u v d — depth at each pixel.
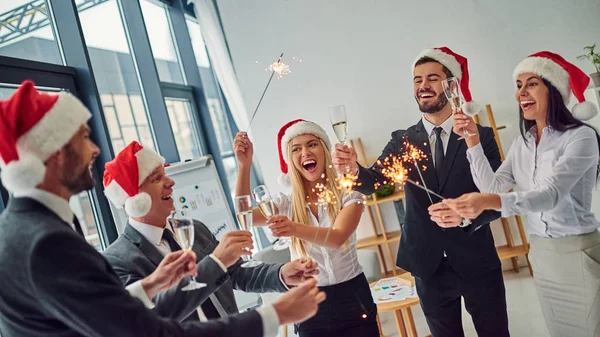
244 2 4.41
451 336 2.14
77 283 0.96
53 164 1.07
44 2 2.95
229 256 1.44
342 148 1.88
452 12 4.11
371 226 4.41
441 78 2.13
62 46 2.99
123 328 0.96
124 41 3.92
